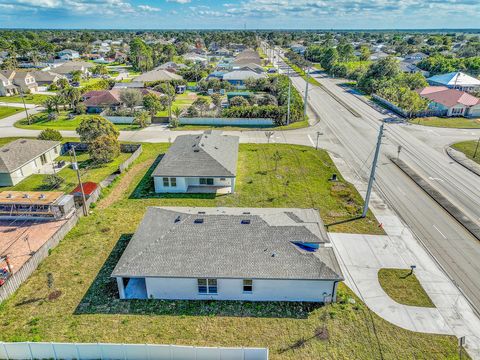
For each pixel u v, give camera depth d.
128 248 23.52
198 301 22.19
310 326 20.36
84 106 71.00
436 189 37.22
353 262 25.77
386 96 76.88
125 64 155.12
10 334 19.56
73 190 34.56
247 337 19.61
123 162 42.81
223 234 23.36
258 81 92.06
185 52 179.50
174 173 35.81
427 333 19.91
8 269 24.23
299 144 51.06
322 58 134.88
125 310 21.41
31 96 90.38
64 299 22.17
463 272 24.91
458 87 84.25
